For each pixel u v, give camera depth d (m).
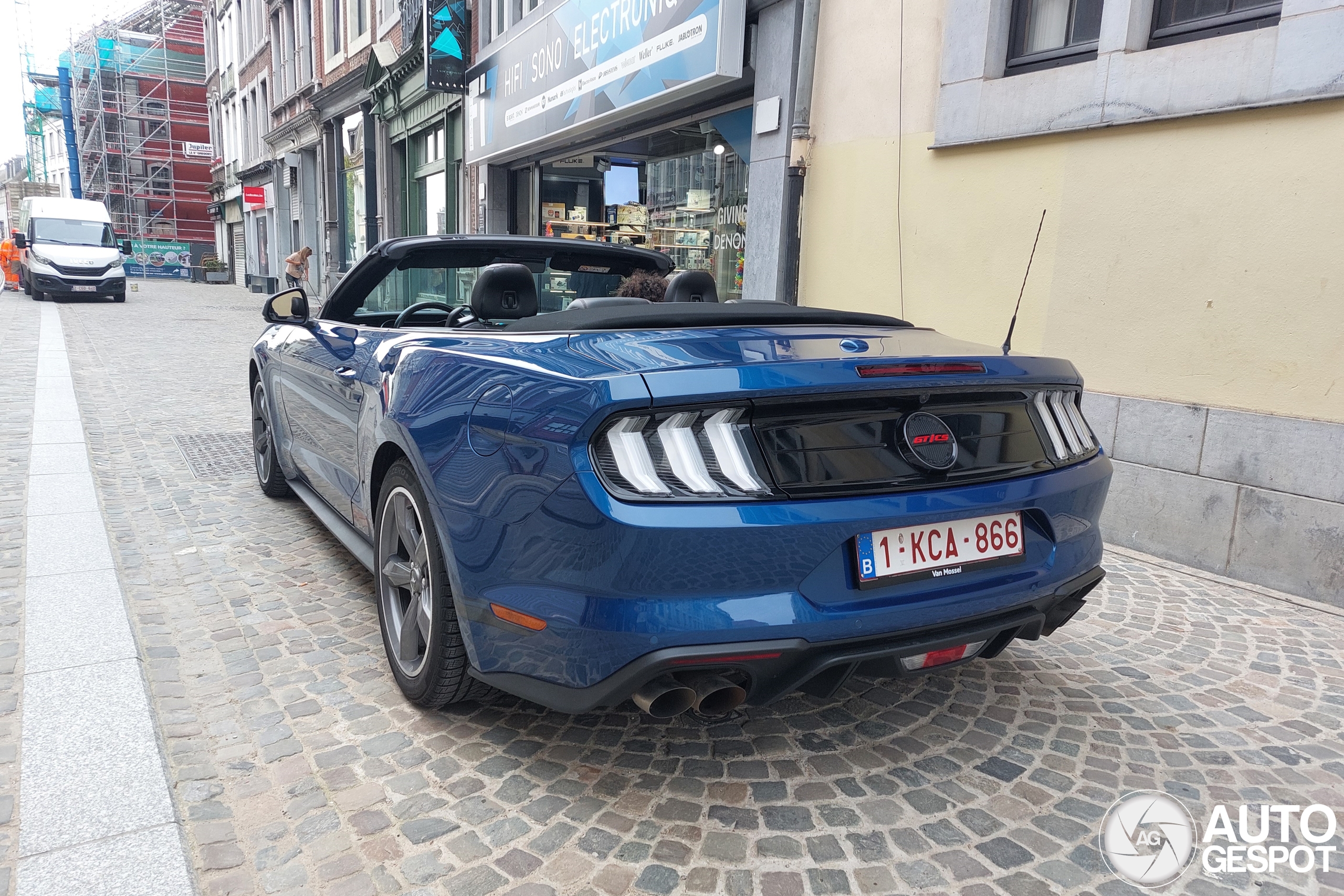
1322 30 3.47
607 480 1.82
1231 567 3.92
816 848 1.93
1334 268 3.55
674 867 1.86
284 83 26.48
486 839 1.94
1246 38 3.72
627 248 3.68
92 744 2.26
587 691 1.91
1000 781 2.23
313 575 3.62
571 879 1.81
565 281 3.65
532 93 10.67
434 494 2.24
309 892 1.75
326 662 2.81
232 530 4.22
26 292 24.42
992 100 4.83
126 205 42.59
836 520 1.89
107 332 14.07
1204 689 2.81
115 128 42.59
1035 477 2.21
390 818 2.00
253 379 4.89
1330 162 3.54
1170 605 3.58
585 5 9.04
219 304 23.11
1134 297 4.27
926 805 2.11
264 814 2.01
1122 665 2.99
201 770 2.18
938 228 5.30
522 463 1.96
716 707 1.96
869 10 5.74
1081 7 4.57
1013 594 2.14
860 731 2.47
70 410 7.11
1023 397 2.29
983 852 1.94
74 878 1.76
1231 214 3.87
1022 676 2.87
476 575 2.11
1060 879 1.85
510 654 2.06
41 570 3.52
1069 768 2.30
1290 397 3.73
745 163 7.48
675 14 7.32
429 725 2.43
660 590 1.81
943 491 2.04
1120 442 4.33
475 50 13.15
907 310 5.55
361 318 3.75
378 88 17.88
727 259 7.87
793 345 2.11
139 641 2.93
